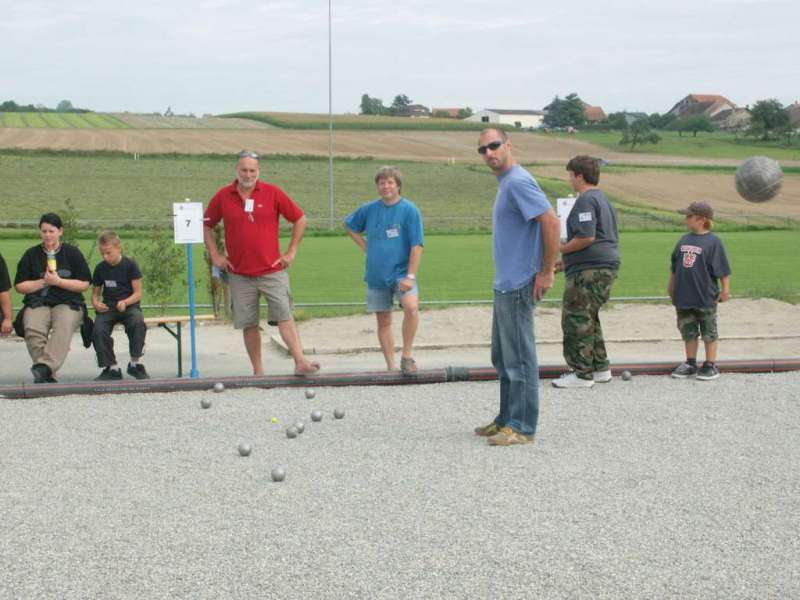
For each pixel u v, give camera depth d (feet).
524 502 18.03
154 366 35.35
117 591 14.12
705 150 373.40
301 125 402.31
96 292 31.83
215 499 18.33
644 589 14.14
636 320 46.75
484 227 130.72
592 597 13.85
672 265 30.58
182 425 24.57
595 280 28.50
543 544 15.85
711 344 30.27
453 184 216.74
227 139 316.40
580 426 24.18
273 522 16.96
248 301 29.94
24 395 28.07
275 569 14.84
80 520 17.19
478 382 30.14
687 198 210.59
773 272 74.95
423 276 71.56
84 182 200.54
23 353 38.65
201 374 33.24
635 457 21.25
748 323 46.19
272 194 29.66
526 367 22.25
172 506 17.92
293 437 23.08
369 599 13.78
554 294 58.08
